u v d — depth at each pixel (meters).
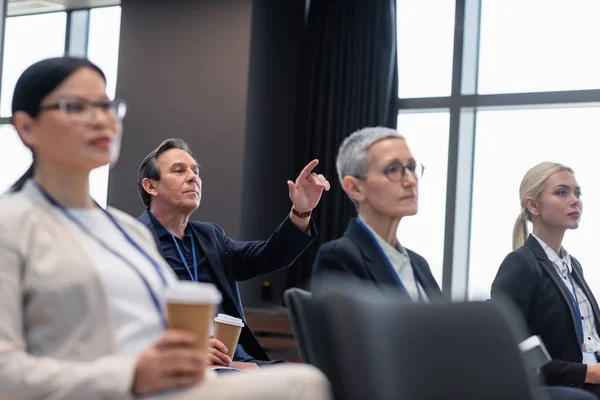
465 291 5.92
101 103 1.64
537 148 6.10
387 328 1.56
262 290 6.30
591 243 5.82
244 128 6.07
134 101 6.50
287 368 1.41
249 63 6.13
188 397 1.38
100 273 1.55
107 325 1.51
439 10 6.43
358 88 6.24
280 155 6.46
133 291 1.59
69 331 1.49
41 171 1.67
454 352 1.60
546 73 6.09
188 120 6.29
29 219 1.53
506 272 3.22
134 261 1.68
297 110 6.54
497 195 6.19
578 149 5.97
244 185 6.05
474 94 6.22
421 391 1.54
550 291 3.19
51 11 7.47
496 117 6.23
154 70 6.46
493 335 1.64
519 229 3.48
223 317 2.97
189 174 3.55
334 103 6.32
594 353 3.24
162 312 1.63
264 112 6.29
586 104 5.96
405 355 1.56
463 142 6.26
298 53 6.57
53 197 1.65
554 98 6.00
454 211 6.20
